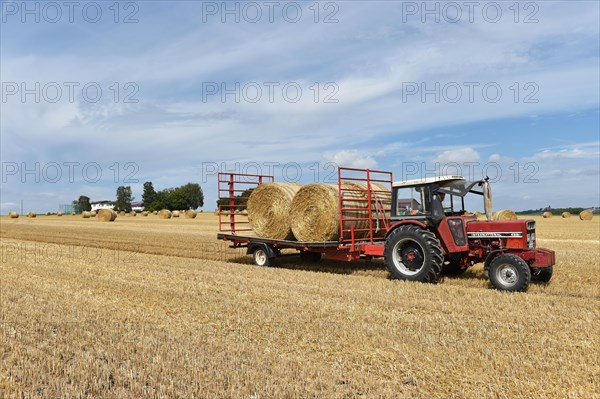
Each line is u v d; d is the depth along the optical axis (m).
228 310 7.86
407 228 10.87
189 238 23.39
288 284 10.37
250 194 14.44
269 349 5.89
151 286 10.20
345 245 12.20
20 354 5.83
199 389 4.68
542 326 6.77
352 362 5.48
